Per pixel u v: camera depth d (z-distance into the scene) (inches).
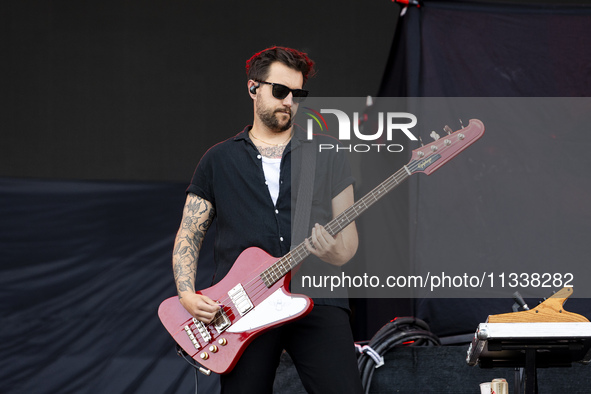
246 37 524.1
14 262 358.9
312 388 176.9
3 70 513.7
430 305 249.6
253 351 177.9
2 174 510.0
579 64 261.9
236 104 526.3
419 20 266.2
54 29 517.7
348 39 513.3
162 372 290.2
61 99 518.6
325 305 181.3
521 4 267.7
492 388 177.8
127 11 522.6
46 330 319.3
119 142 521.7
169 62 524.4
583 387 230.5
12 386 291.9
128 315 326.0
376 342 235.6
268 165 188.4
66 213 389.1
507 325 162.4
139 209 397.7
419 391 232.4
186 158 523.8
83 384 290.2
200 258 355.9
